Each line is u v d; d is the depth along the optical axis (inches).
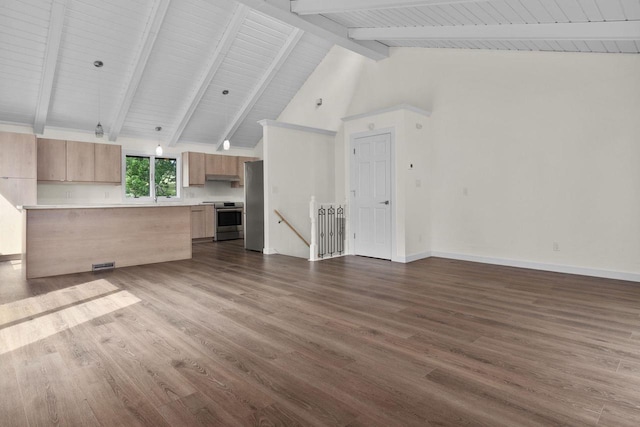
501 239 203.9
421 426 60.6
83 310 124.0
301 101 322.3
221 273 184.2
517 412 64.4
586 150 174.2
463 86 216.5
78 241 187.8
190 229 229.3
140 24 217.6
